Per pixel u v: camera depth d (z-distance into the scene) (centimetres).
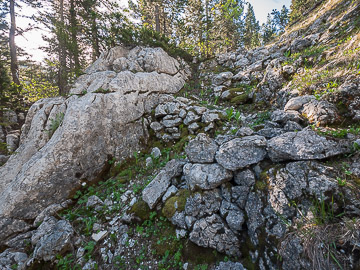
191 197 395
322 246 227
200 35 1848
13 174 677
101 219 493
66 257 410
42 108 820
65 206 577
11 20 1462
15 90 1243
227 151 384
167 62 1198
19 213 529
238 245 334
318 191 268
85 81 930
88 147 668
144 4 1833
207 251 350
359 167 276
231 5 1549
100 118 712
